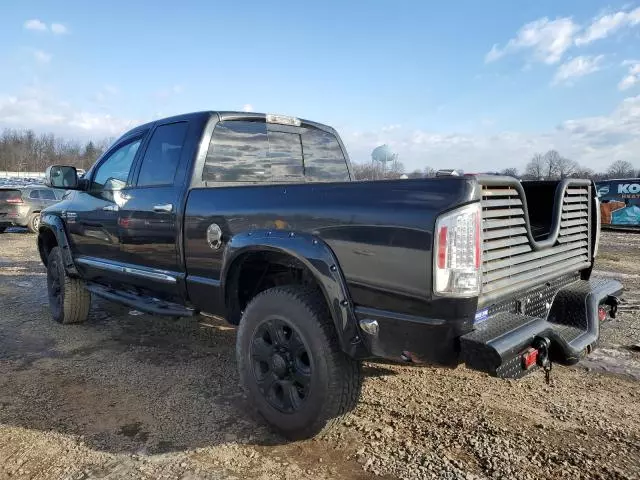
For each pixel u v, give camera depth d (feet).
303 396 9.63
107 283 15.97
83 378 13.10
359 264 8.63
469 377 13.12
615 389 12.50
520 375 8.09
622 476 8.81
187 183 12.33
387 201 8.36
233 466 9.09
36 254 38.17
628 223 61.52
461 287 7.68
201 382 12.87
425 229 7.82
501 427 10.50
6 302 21.84
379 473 8.87
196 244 11.82
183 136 13.00
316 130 16.35
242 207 10.70
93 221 15.69
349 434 10.19
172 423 10.69
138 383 12.78
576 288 11.16
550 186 11.78
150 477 8.75
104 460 9.28
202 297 11.94
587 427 10.53
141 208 13.44
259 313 10.16
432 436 10.12
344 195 8.98
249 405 11.51
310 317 9.27
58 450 9.60
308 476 8.79
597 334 10.12
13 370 13.66
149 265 13.53
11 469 8.98
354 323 8.79
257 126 14.12
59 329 17.54
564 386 12.66
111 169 15.56
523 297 9.73
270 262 11.14
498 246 8.66
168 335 16.80
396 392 12.18
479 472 8.89
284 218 9.84
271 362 9.98
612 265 33.01
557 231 10.30
